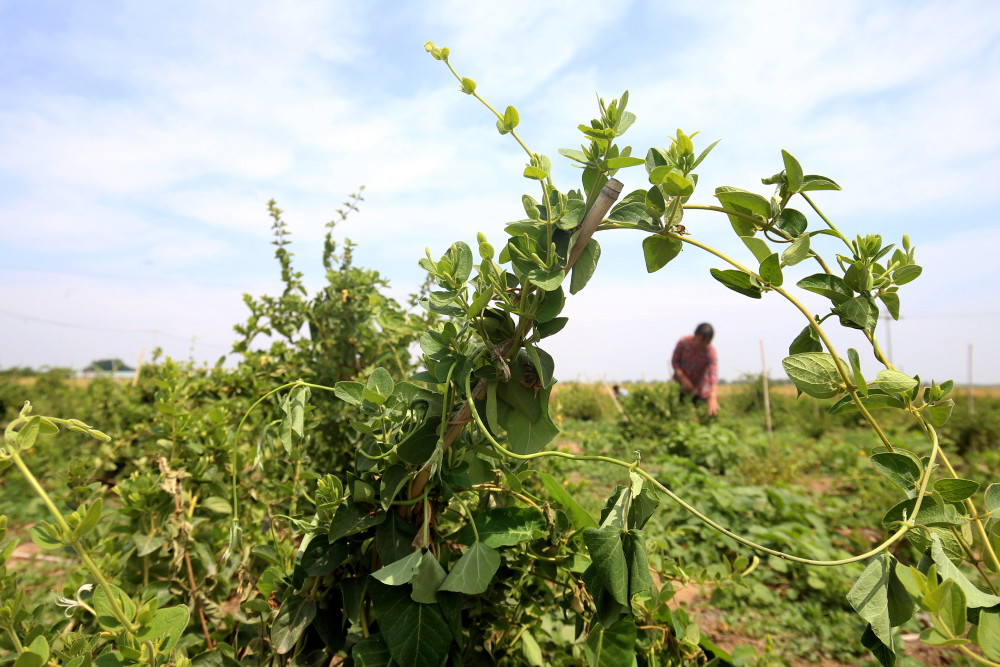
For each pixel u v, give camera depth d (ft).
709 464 24.49
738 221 3.83
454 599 3.68
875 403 3.51
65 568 12.45
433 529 4.20
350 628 4.74
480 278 3.89
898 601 3.01
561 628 6.82
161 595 5.53
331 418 8.52
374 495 4.13
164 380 6.88
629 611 3.31
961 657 9.31
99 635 4.14
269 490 7.34
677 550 13.47
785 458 25.38
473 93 3.73
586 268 3.59
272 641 3.97
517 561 4.98
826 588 12.14
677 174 3.24
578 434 29.12
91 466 6.20
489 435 3.49
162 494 5.94
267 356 9.71
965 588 2.77
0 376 44.86
